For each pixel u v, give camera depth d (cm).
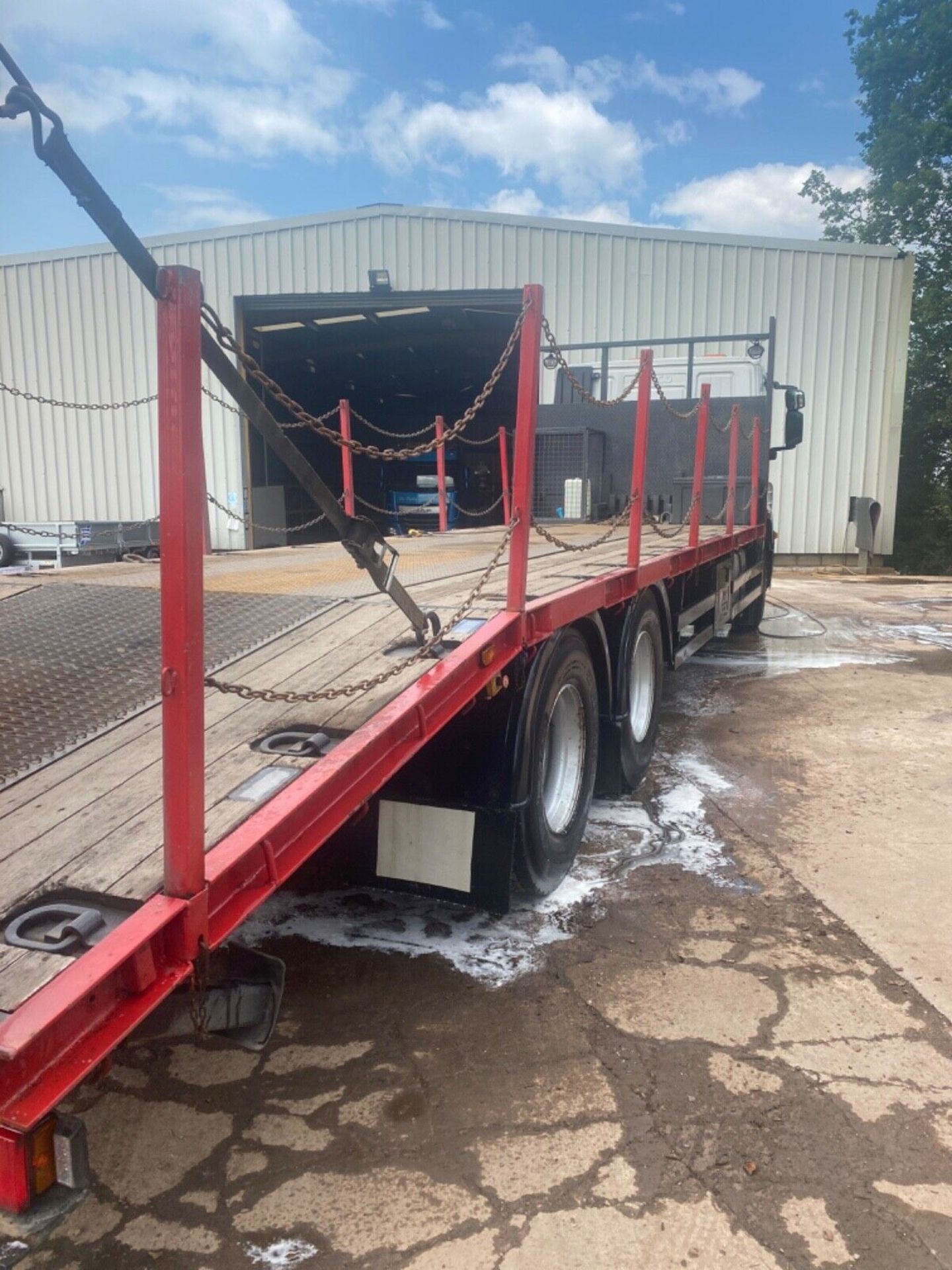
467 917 387
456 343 2056
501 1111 268
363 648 307
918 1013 317
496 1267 215
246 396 199
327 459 2473
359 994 330
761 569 1009
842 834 478
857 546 1880
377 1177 243
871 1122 263
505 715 340
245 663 296
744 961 352
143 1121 266
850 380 1861
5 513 2147
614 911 392
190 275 155
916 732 671
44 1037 144
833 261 1822
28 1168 144
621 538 724
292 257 1895
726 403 909
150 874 182
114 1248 221
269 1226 227
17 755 238
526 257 1834
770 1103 271
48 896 175
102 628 347
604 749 488
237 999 198
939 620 1204
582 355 1819
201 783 172
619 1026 310
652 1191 237
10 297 2064
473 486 1823
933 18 2816
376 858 350
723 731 673
